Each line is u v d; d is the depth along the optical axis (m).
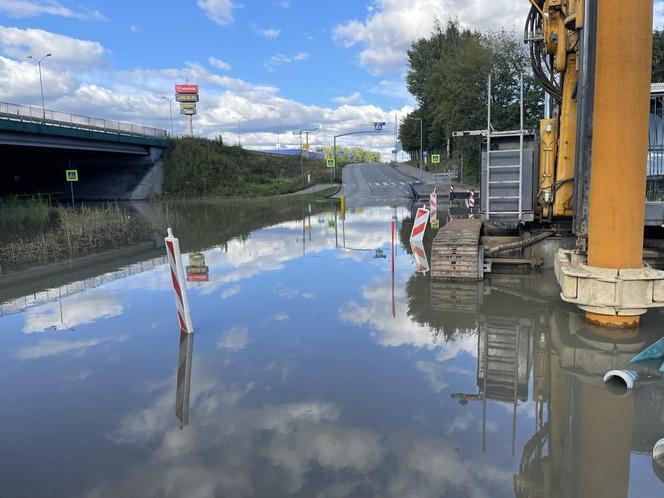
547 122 10.35
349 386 5.04
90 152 49.66
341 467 3.63
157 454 3.87
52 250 15.59
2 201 35.47
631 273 6.39
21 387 5.22
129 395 4.97
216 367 5.63
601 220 6.45
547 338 6.36
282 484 3.44
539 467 3.59
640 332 6.43
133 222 25.02
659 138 8.74
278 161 81.56
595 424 4.20
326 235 18.12
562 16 9.30
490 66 49.53
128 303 8.66
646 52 6.04
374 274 10.67
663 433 4.05
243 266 11.94
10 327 7.38
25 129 37.75
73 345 6.51
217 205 41.81
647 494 3.28
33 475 3.64
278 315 7.65
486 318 7.29
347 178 74.81
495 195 10.48
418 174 77.31
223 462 3.73
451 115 57.38
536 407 4.53
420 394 4.84
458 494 3.29
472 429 4.15
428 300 8.38
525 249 10.67
